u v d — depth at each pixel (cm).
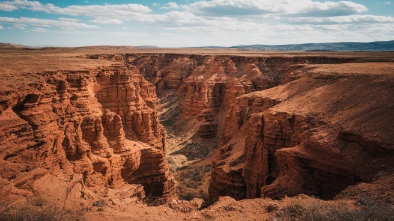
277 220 1722
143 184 4059
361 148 2677
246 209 1988
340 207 1770
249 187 4091
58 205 1911
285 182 3116
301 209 1786
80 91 3444
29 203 1789
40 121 2661
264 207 2011
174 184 4759
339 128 3006
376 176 2311
